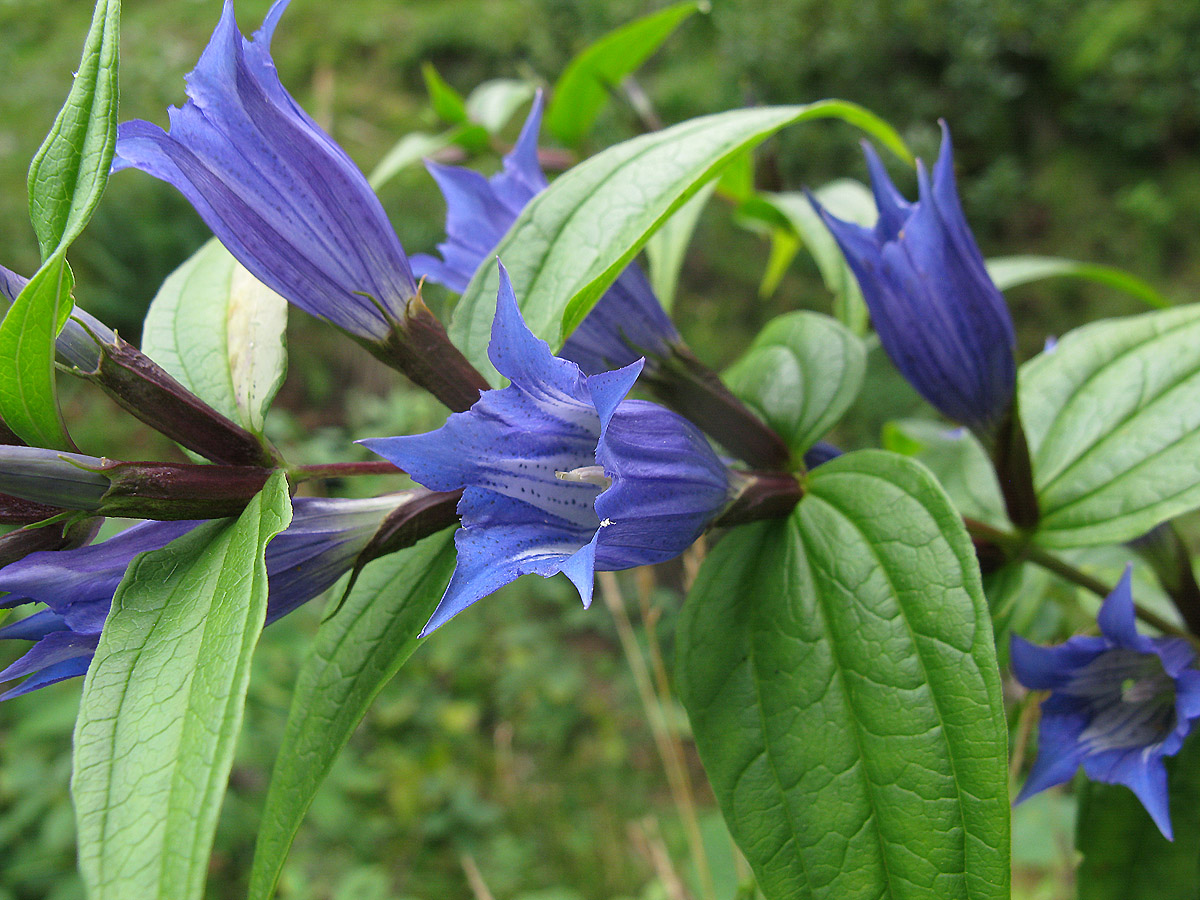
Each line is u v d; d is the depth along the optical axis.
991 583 0.17
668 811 0.63
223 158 0.12
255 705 0.50
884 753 0.13
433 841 0.61
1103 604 0.15
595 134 0.75
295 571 0.13
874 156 0.16
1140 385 0.17
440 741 0.66
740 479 0.14
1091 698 0.16
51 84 1.13
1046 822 0.33
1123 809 0.17
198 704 0.10
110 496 0.11
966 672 0.12
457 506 0.12
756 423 0.15
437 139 0.30
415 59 1.19
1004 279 0.24
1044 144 1.04
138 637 0.11
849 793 0.13
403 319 0.13
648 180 0.13
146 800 0.09
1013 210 1.02
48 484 0.11
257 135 0.12
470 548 0.11
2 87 1.14
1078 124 1.03
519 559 0.11
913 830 0.12
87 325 0.12
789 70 1.06
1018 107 1.06
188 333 0.15
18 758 0.49
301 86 1.17
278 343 0.14
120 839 0.09
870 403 0.79
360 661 0.14
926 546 0.13
